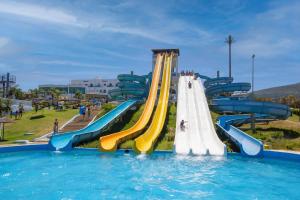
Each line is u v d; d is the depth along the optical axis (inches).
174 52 2490.2
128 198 531.2
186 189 589.9
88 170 740.0
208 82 2278.5
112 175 694.5
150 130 1156.5
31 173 705.6
